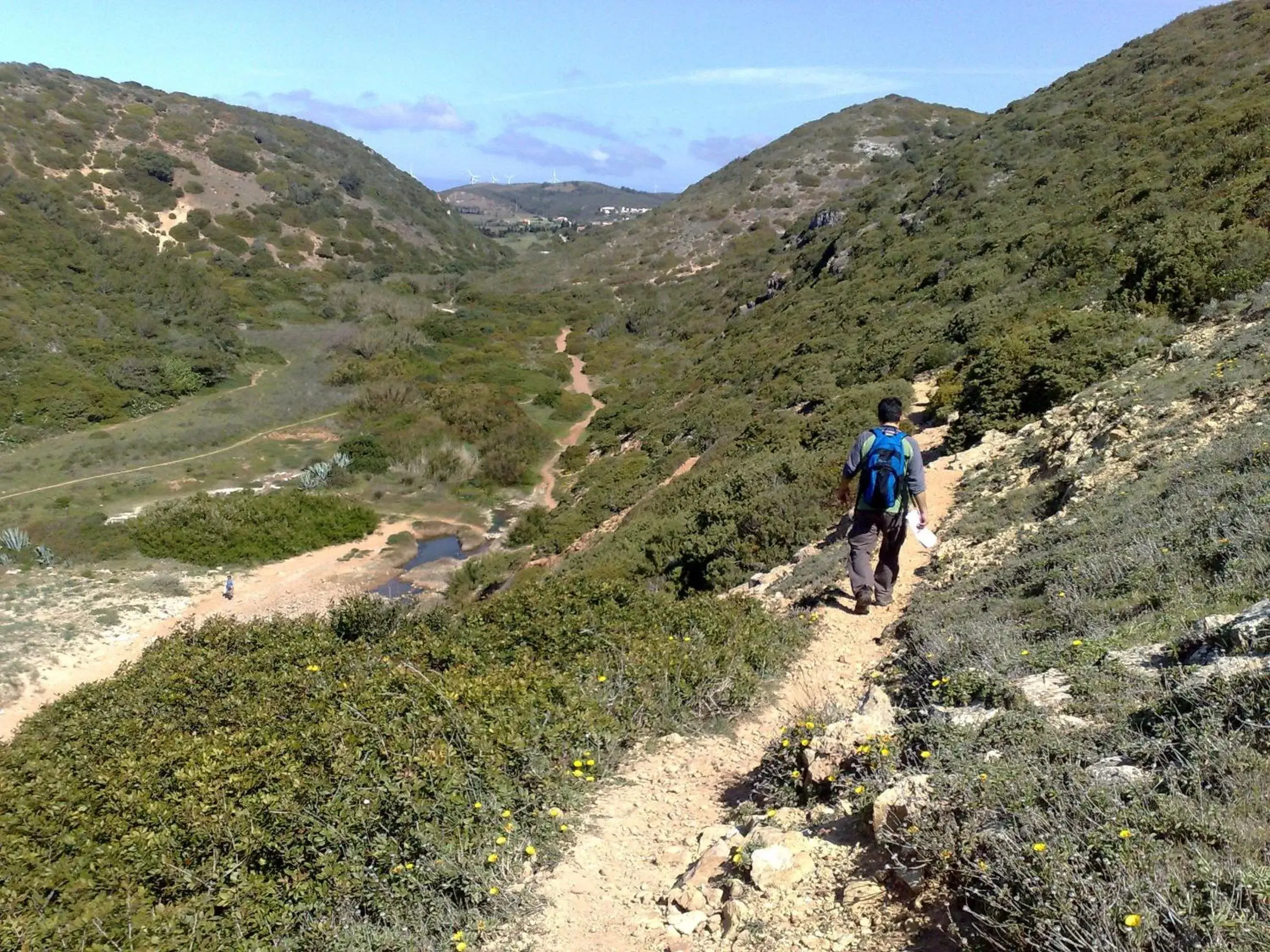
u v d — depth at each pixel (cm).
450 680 602
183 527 2953
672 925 330
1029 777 306
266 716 697
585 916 356
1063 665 446
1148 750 311
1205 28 3972
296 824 444
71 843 529
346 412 4506
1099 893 229
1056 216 2630
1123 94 3694
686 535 1364
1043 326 1440
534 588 1035
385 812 438
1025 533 814
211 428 4119
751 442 2003
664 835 428
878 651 660
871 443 705
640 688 589
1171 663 402
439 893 382
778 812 398
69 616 2341
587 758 500
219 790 511
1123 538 644
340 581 2791
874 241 3869
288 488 3444
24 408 3938
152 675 1013
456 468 3844
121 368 4412
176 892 438
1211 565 523
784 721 560
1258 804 254
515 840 413
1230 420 821
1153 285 1487
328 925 382
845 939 284
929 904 282
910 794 327
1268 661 337
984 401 1370
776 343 3344
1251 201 1628
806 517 1196
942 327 2197
